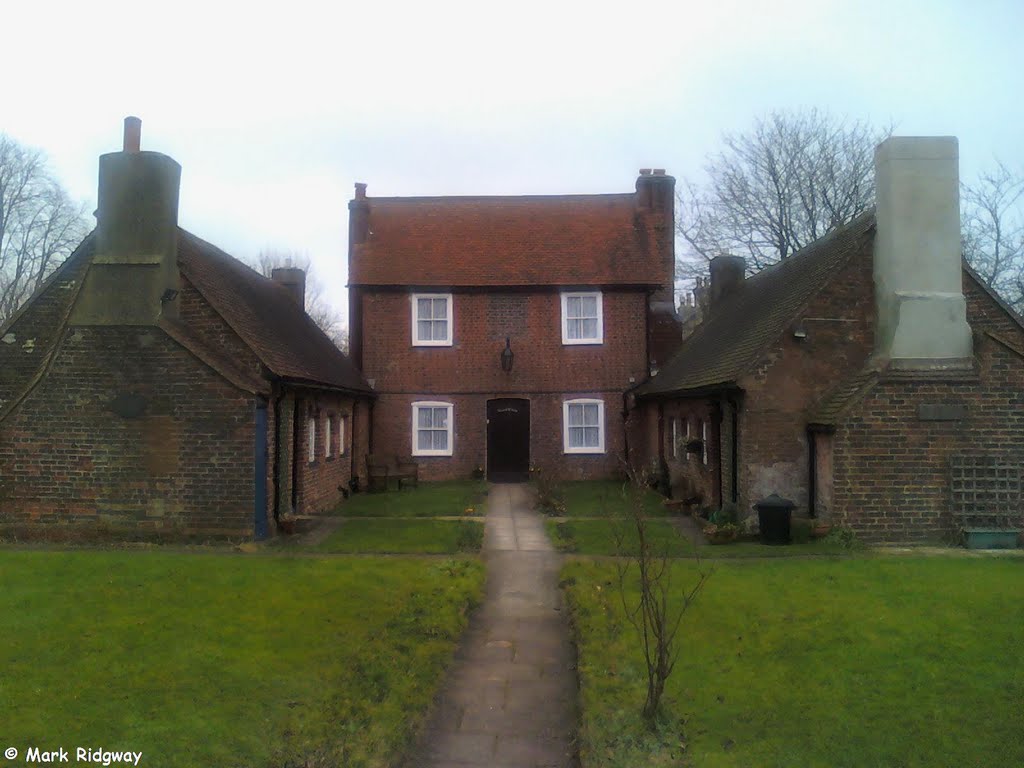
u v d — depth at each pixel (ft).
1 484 47.47
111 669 24.64
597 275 82.43
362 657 26.27
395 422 81.56
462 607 33.22
